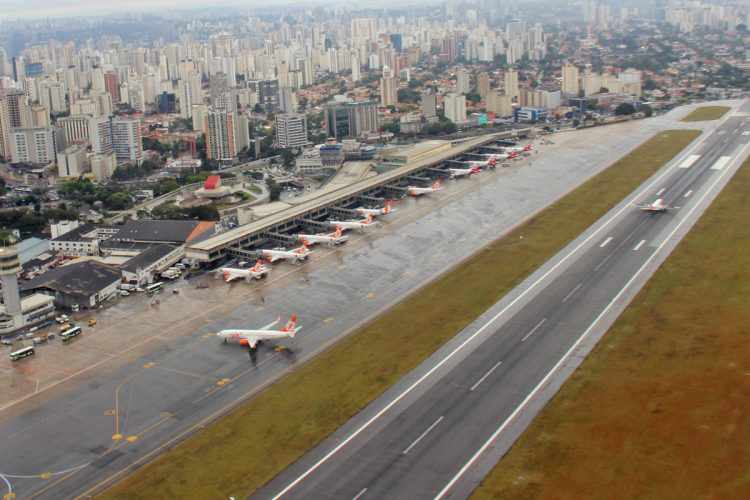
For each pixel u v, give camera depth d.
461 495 112.19
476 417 133.75
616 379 143.88
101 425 139.75
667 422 127.56
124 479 122.50
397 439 128.38
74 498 118.19
